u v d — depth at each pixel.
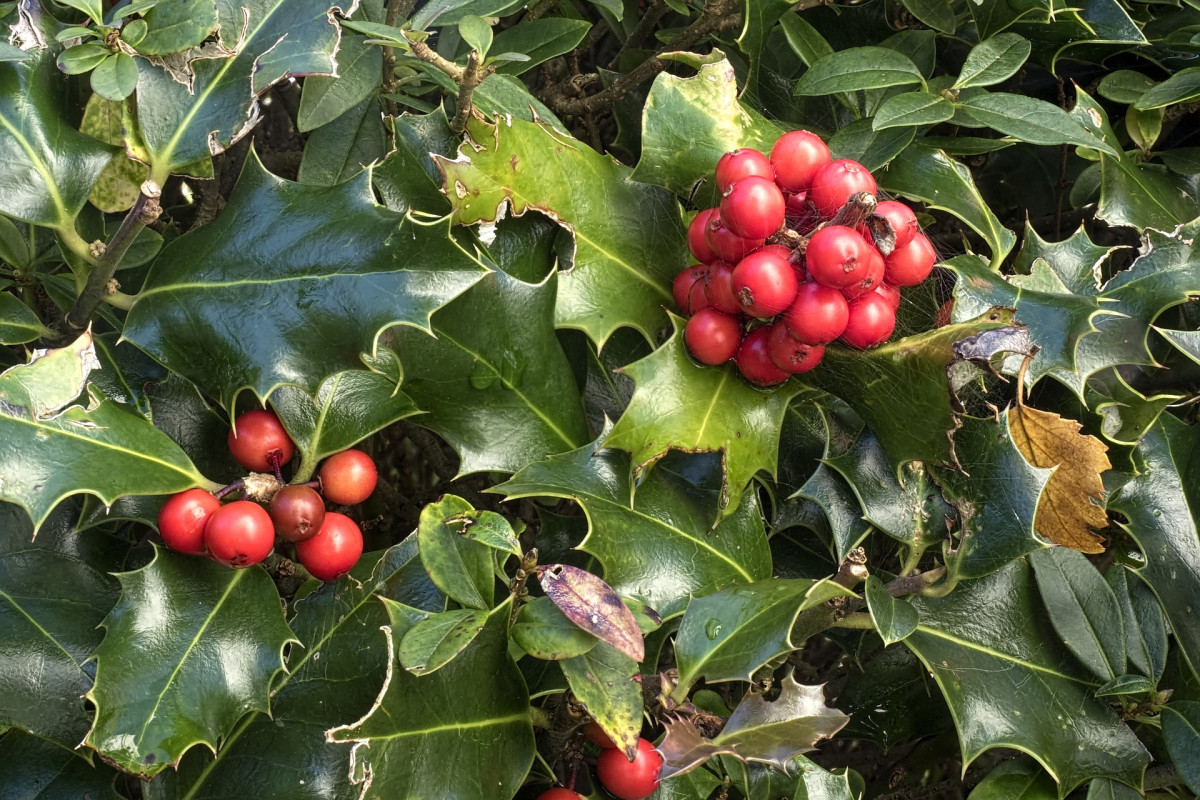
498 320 0.25
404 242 0.23
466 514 0.23
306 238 0.23
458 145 0.26
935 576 0.26
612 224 0.26
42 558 0.25
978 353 0.23
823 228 0.22
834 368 0.24
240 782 0.24
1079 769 0.26
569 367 0.26
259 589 0.24
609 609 0.22
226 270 0.23
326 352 0.23
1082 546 0.26
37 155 0.23
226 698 0.23
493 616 0.23
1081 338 0.27
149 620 0.23
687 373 0.24
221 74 0.24
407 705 0.22
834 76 0.27
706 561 0.26
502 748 0.23
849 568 0.24
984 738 0.26
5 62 0.23
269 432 0.24
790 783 0.26
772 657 0.23
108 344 0.25
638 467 0.24
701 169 0.25
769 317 0.23
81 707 0.24
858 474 0.26
